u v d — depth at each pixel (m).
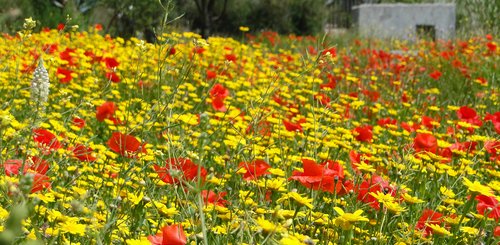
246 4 23.59
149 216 2.64
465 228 2.76
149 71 7.19
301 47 13.70
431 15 22.12
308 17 24.08
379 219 2.85
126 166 3.22
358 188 2.94
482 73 9.14
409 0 24.80
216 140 4.39
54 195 2.47
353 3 26.59
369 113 6.45
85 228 2.05
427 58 10.22
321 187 2.56
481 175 4.05
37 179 2.27
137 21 15.52
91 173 3.37
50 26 12.96
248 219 2.33
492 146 3.84
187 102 6.32
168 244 1.97
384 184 2.88
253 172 2.84
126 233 2.54
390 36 17.09
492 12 15.72
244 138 3.75
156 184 2.89
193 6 21.80
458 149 3.97
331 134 4.40
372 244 2.82
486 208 2.77
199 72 7.32
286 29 23.81
